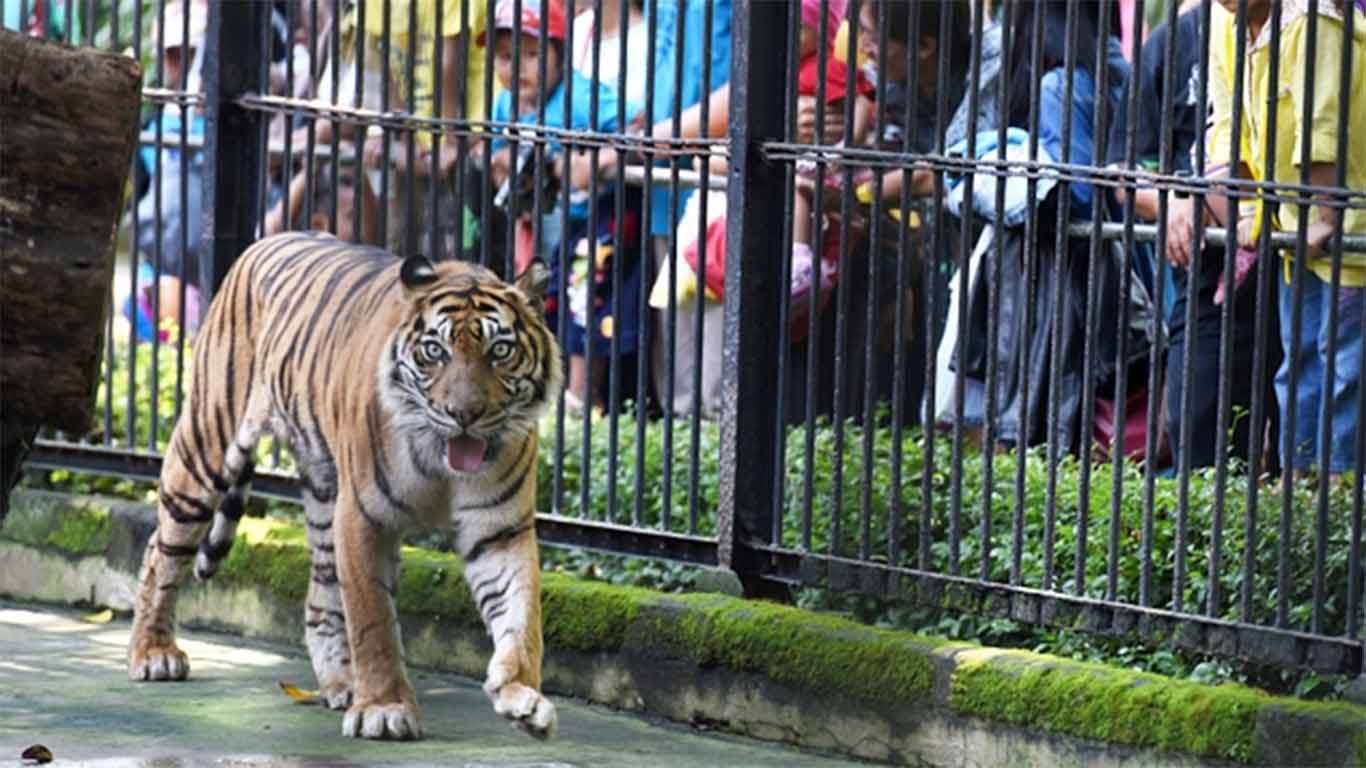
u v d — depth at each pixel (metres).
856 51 11.20
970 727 10.20
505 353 10.66
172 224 18.47
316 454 11.73
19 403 7.23
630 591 11.74
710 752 10.73
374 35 15.12
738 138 11.57
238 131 14.05
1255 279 11.92
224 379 12.40
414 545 13.61
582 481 12.49
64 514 14.61
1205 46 9.76
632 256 14.82
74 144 7.09
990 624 11.12
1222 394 9.75
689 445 12.98
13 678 12.30
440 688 12.16
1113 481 10.17
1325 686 9.91
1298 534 10.30
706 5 11.71
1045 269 12.41
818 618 10.99
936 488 11.74
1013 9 10.60
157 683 12.25
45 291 7.12
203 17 17.91
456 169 12.84
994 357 10.62
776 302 11.74
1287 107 11.16
